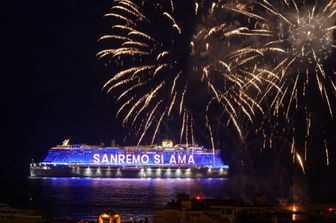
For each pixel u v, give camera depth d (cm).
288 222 6031
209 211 6675
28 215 8762
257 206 6862
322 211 6450
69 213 12606
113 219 7031
